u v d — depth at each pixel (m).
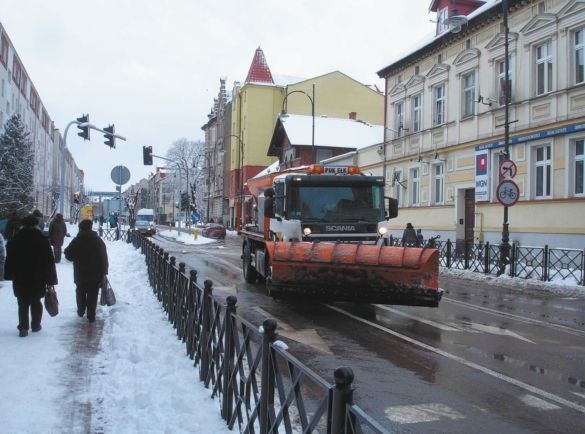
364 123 57.66
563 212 20.19
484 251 20.44
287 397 3.52
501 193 18.81
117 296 12.12
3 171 32.97
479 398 5.96
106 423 4.70
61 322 8.98
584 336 9.50
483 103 24.31
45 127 73.88
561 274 17.75
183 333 7.73
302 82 65.75
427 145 29.50
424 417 5.36
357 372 6.93
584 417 5.42
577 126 19.56
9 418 4.75
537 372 7.04
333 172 13.16
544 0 21.45
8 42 45.50
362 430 2.51
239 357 4.62
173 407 5.07
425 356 7.78
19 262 7.84
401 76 32.88
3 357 6.72
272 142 58.94
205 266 21.73
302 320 10.45
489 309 12.38
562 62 20.50
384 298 10.31
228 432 4.57
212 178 91.44
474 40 25.75
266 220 13.96
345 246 10.55
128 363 6.52
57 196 51.12
